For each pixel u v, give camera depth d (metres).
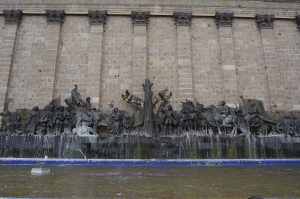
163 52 31.58
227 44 31.84
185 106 28.14
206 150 25.62
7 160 23.34
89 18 32.06
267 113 30.09
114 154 25.11
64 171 17.61
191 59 31.31
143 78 30.34
